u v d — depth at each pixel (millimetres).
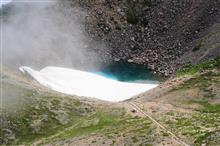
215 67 131625
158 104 119312
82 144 99812
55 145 104375
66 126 117938
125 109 119125
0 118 119250
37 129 117688
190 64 158875
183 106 114625
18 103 125625
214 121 97938
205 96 116938
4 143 113500
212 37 172875
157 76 190375
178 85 127688
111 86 180000
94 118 118188
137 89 176250
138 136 95625
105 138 99438
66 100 130500
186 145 86562
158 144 89188
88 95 168000
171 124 100000
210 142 84312
